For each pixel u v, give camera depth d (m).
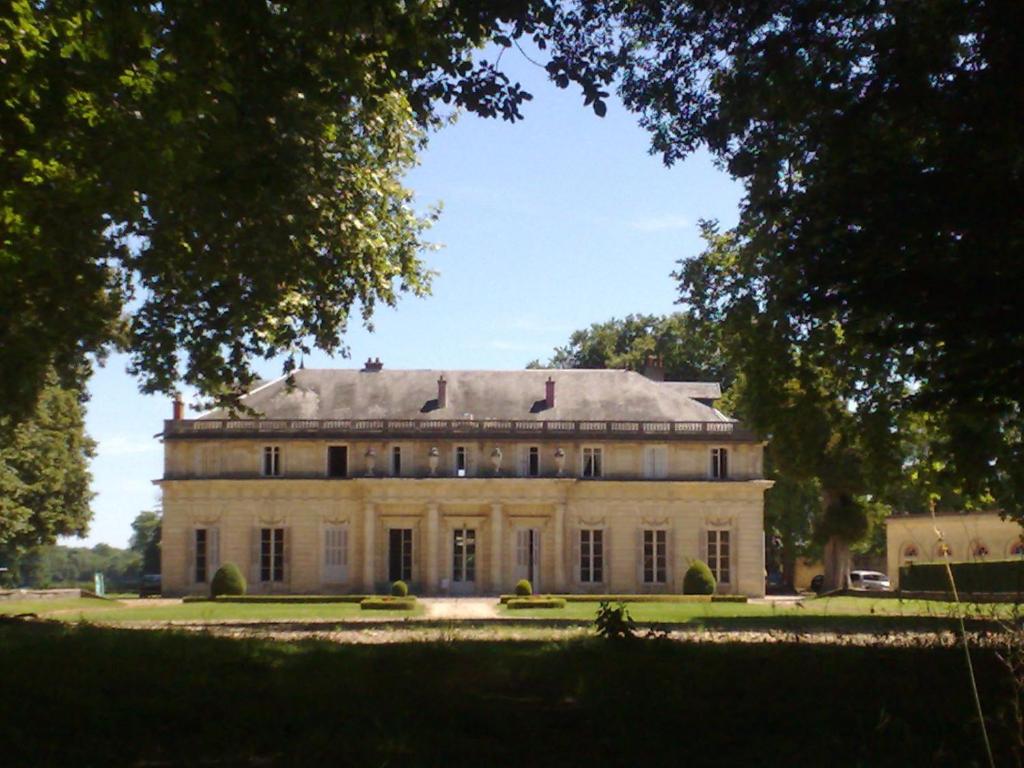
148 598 78.19
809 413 33.91
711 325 35.72
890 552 61.53
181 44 17.92
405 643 23.77
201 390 33.09
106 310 32.47
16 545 83.75
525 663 18.69
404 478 78.94
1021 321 17.66
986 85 17.72
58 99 21.08
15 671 17.00
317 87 19.69
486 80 19.86
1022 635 12.43
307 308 32.50
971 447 28.81
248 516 79.31
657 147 23.83
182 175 22.28
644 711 13.75
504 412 82.19
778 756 11.67
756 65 21.58
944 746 11.84
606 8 21.52
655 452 80.69
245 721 13.27
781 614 44.06
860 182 18.94
